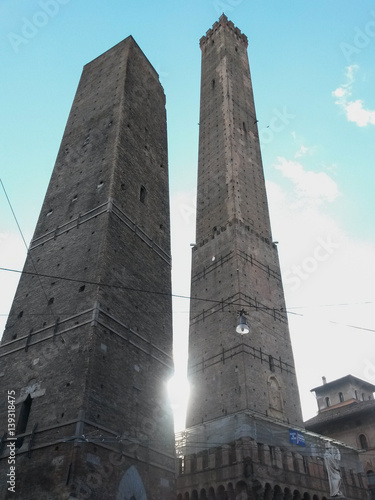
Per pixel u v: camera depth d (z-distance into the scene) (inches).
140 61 1660.9
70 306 989.8
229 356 1691.7
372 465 1916.8
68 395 832.3
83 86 1664.6
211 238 2149.4
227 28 3270.2
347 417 2069.4
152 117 1585.9
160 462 940.0
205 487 1413.6
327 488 1502.2
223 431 1478.8
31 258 1192.2
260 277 1969.7
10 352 999.0
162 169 1498.5
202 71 3179.1
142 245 1210.0
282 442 1478.8
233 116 2628.0
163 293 1218.0
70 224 1190.3
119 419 875.4
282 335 1862.7
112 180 1192.8
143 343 1048.8
